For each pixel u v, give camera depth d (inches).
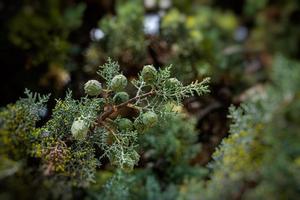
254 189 19.4
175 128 29.7
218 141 36.7
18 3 51.1
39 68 44.9
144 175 27.5
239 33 76.7
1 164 19.7
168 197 23.6
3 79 42.8
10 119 21.3
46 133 22.6
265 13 74.7
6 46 44.9
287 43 71.1
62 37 48.4
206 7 72.0
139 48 44.3
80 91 39.9
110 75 23.0
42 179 20.4
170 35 46.9
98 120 22.6
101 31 47.6
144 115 21.8
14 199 19.2
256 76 59.4
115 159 23.0
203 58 46.9
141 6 55.2
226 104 41.8
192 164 33.9
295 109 24.7
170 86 22.5
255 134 22.5
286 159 20.6
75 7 54.4
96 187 24.9
